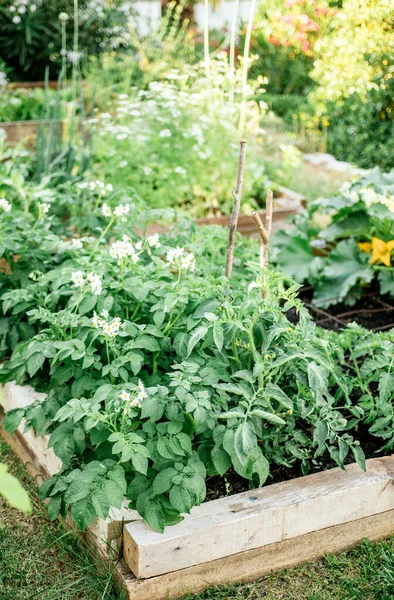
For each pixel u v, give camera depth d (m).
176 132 5.77
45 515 2.95
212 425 2.58
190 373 2.71
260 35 6.50
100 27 10.53
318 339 2.78
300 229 4.95
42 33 10.38
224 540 2.52
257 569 2.64
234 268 3.83
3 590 2.56
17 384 3.31
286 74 8.89
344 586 2.59
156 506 2.48
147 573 2.43
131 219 3.72
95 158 5.98
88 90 8.48
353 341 3.57
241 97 6.27
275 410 2.93
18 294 3.27
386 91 5.50
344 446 2.72
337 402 3.40
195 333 2.69
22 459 3.33
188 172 5.69
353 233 4.71
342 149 8.04
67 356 2.92
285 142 8.49
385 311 4.56
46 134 5.68
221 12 8.61
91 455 2.83
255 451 2.62
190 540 2.46
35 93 8.15
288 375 3.01
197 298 2.99
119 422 2.79
